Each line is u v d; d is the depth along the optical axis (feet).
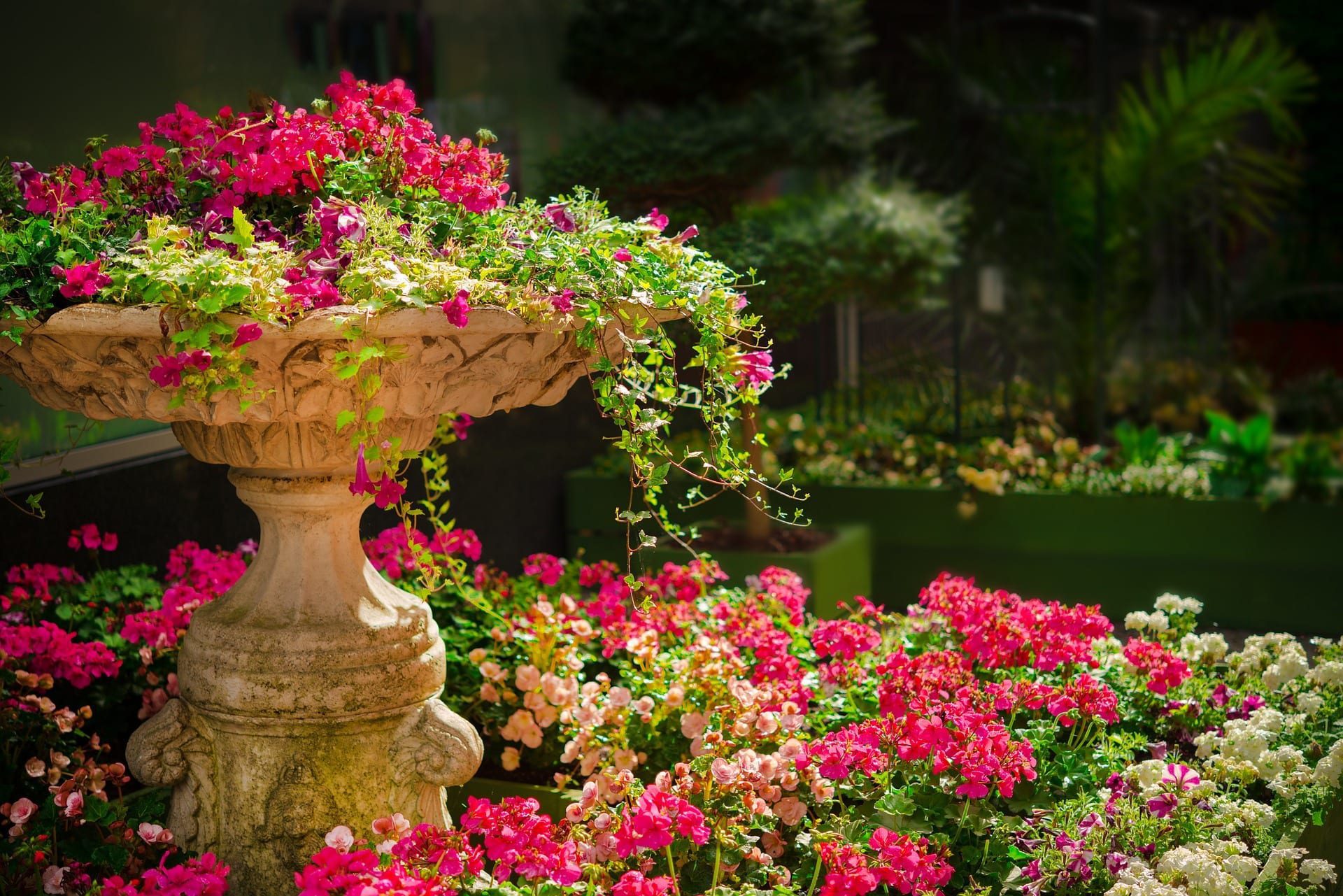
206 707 7.45
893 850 6.89
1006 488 16.56
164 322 5.90
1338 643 12.23
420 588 9.82
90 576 11.72
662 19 15.23
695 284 6.99
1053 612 9.40
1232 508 15.23
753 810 7.47
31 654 9.22
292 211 7.29
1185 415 21.86
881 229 16.05
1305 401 21.88
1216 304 23.03
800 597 10.89
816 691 9.38
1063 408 20.66
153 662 10.08
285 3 13.67
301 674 7.29
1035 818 7.87
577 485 16.97
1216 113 20.75
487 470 15.46
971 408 20.49
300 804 7.48
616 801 7.84
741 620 10.23
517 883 7.16
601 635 10.41
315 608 7.52
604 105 15.90
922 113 21.35
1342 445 17.54
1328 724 9.34
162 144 12.30
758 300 14.69
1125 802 7.50
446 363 6.48
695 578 10.94
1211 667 10.10
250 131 7.31
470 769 7.59
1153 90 20.97
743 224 14.98
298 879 6.43
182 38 12.71
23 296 6.28
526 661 9.93
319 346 6.20
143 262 5.96
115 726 10.13
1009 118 20.99
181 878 6.72
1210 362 22.65
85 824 7.77
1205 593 15.51
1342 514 14.78
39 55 11.44
